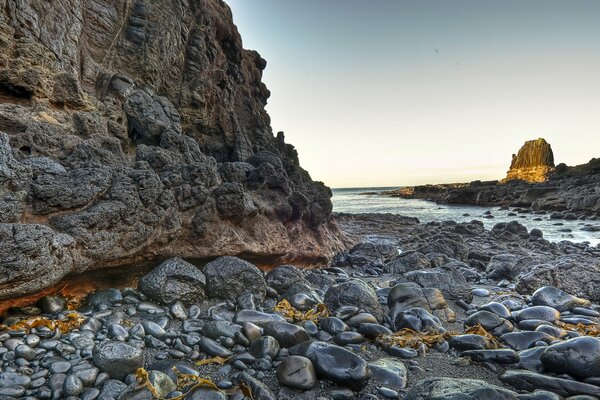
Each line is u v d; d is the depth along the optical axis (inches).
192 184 330.3
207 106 637.3
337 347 178.2
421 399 145.3
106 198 255.4
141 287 257.9
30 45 315.6
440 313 261.3
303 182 652.1
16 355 167.5
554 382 159.6
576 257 387.2
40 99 318.7
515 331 231.6
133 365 163.2
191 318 239.9
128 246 261.7
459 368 186.7
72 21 395.5
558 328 226.5
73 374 153.4
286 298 284.5
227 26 767.1
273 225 419.2
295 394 159.2
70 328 202.2
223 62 724.7
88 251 235.0
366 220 1158.3
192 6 631.8
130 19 497.0
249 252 363.3
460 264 442.6
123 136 399.9
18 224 195.0
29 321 196.1
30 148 279.3
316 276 355.3
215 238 332.8
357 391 163.3
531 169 4889.3
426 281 308.0
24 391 146.9
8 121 281.4
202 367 180.5
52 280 208.8
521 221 1337.4
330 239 547.2
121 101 421.4
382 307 279.9
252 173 446.9
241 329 211.5
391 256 522.6
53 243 207.8
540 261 386.6
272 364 181.2
